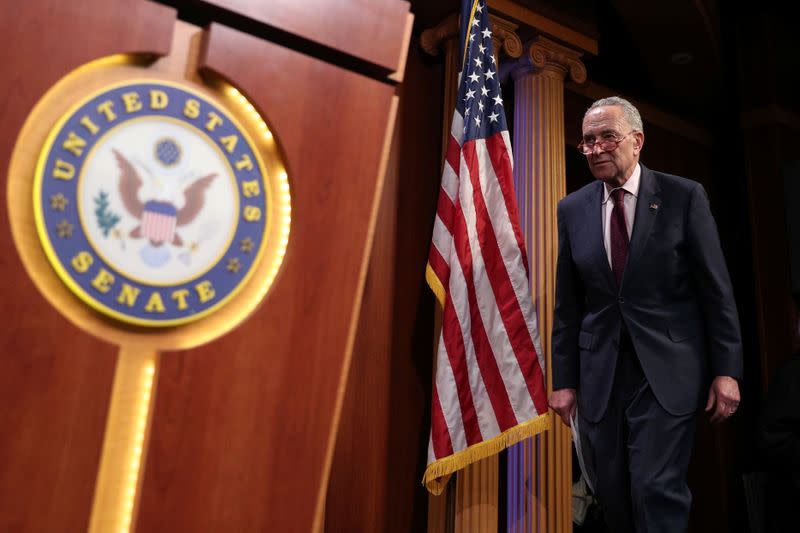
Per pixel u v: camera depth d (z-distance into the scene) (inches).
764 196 187.3
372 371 113.8
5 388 28.5
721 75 182.1
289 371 34.9
